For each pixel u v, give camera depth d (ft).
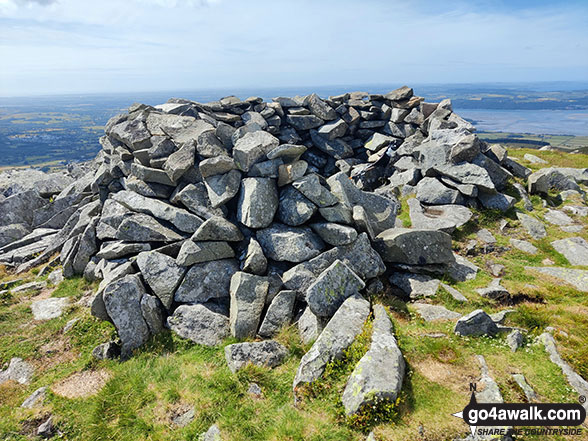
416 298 38.32
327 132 71.41
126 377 31.86
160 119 58.34
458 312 35.35
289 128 73.92
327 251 39.96
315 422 24.77
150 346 35.65
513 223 53.11
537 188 61.16
